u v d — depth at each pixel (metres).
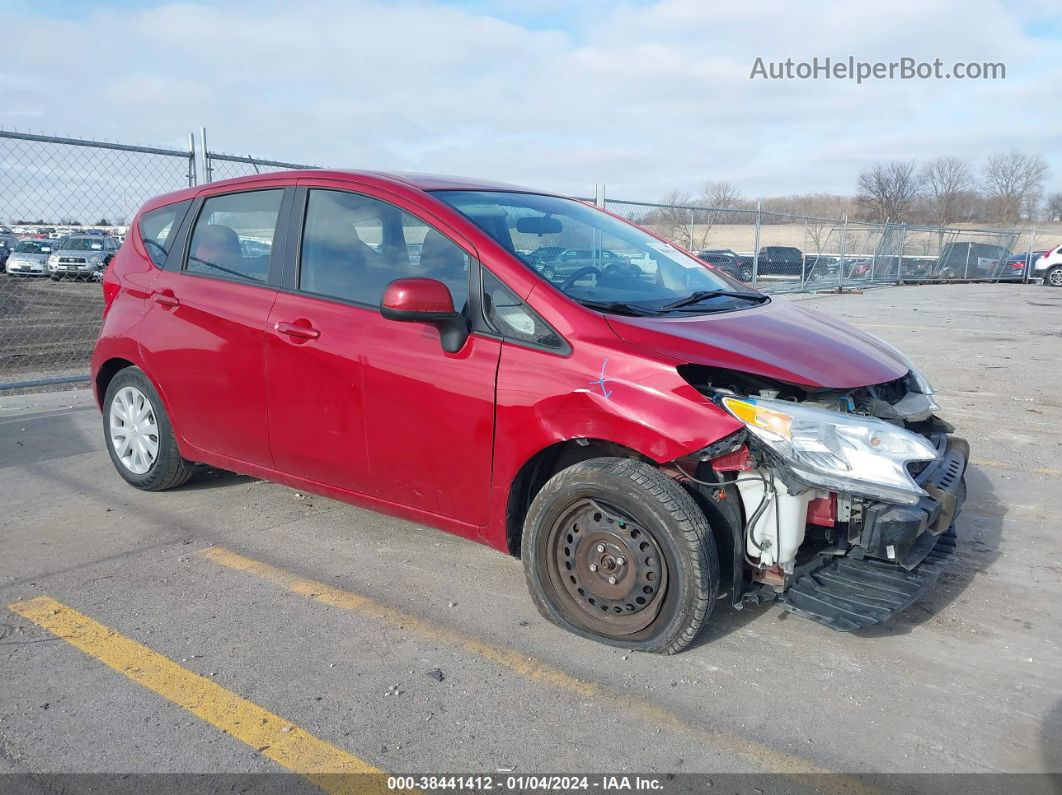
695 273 4.14
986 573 3.87
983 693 2.88
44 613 3.41
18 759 2.49
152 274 4.56
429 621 3.36
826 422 2.85
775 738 2.62
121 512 4.57
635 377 2.95
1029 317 15.08
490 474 3.28
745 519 3.00
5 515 4.52
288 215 4.00
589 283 3.50
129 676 2.94
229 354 4.07
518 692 2.86
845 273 24.08
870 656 3.12
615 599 3.07
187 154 8.05
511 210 3.83
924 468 3.17
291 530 4.32
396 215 3.64
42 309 16.25
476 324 3.32
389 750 2.55
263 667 3.01
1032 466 5.56
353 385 3.60
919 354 10.26
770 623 3.35
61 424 6.60
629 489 2.94
